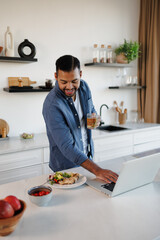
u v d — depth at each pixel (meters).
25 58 2.71
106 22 3.63
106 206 1.13
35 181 1.42
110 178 1.37
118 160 1.82
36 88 2.94
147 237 0.89
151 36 3.83
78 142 1.76
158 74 3.91
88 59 3.50
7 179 2.38
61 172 1.48
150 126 3.65
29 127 3.07
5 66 2.81
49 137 1.80
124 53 3.64
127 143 3.36
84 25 3.40
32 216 1.05
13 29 2.82
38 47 3.02
